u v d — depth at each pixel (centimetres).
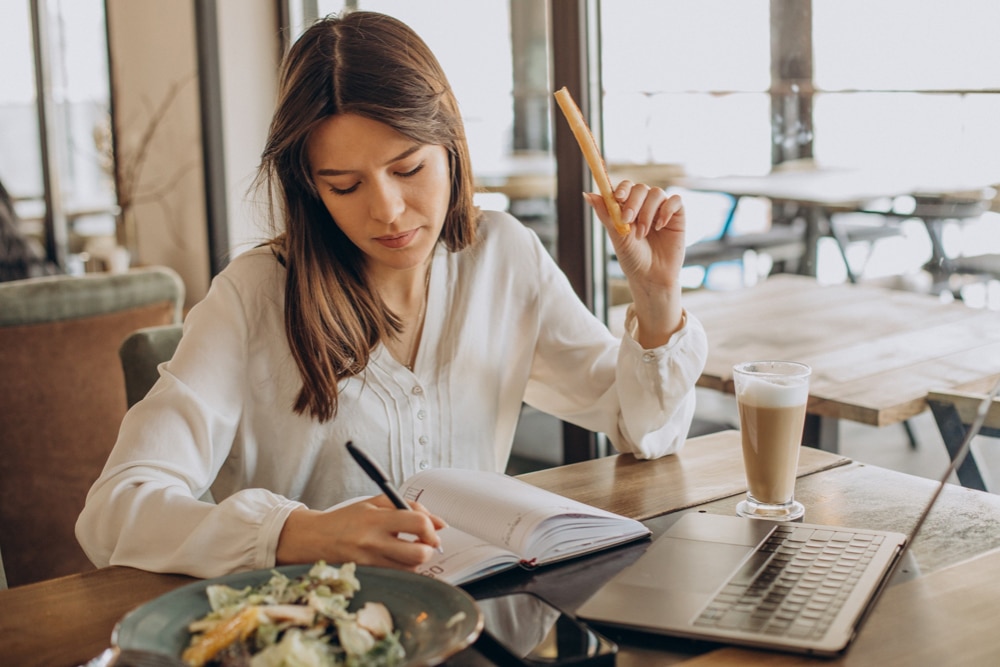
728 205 238
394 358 143
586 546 108
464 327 145
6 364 210
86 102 447
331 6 323
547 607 93
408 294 143
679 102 232
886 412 174
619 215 129
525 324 154
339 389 135
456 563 101
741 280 244
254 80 349
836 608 90
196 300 391
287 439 137
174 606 85
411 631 82
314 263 133
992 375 175
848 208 220
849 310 225
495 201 280
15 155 484
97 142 440
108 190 445
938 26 195
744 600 93
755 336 221
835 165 218
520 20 264
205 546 105
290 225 133
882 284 218
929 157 201
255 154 352
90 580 106
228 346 132
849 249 223
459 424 145
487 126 277
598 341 155
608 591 96
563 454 244
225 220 366
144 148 409
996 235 193
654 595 95
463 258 148
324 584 88
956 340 200
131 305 226
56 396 216
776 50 221
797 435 116
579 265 232
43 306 212
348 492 139
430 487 118
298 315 133
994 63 187
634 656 87
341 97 117
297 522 104
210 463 125
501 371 153
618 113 230
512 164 275
